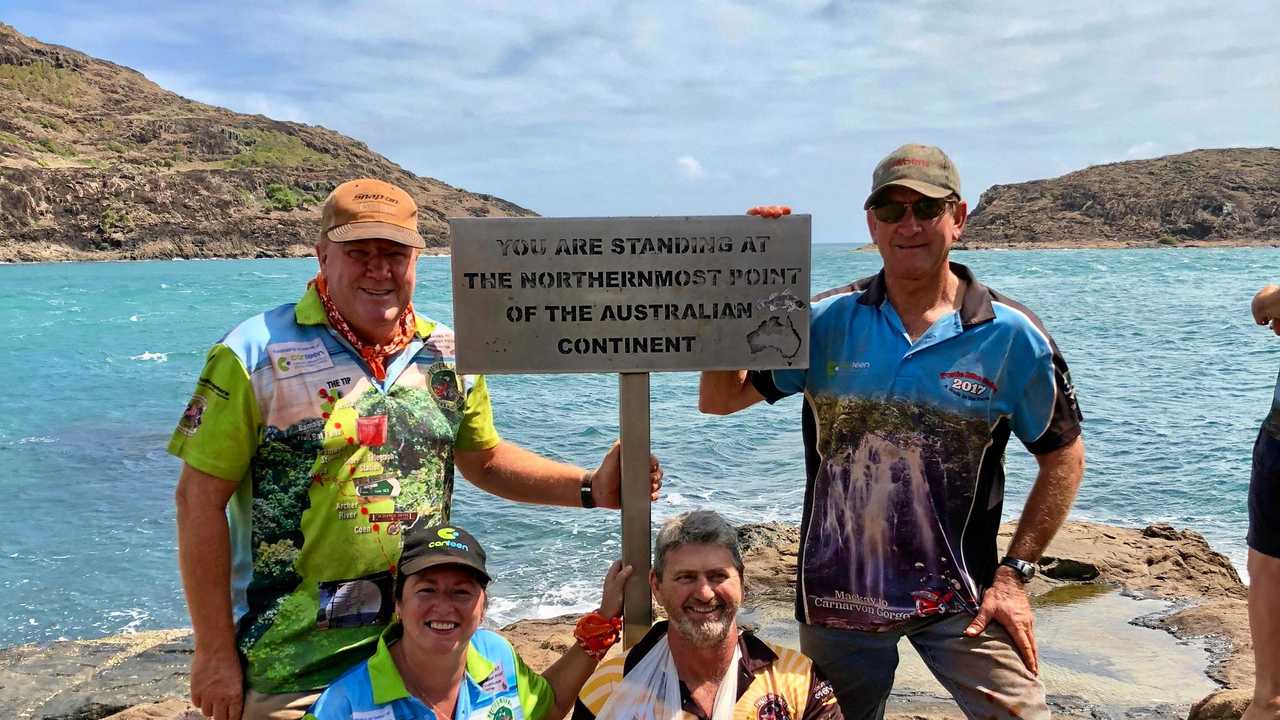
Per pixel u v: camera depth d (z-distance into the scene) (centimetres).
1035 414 338
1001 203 18975
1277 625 331
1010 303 336
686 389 2055
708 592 303
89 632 837
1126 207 16712
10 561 998
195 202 14438
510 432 1598
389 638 306
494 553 997
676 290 346
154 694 658
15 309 4597
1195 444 1433
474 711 312
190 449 293
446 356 333
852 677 354
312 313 301
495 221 338
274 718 301
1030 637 337
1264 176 16512
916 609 338
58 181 13188
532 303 342
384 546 305
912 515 335
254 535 302
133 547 1043
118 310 4562
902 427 333
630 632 358
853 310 344
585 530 1061
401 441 309
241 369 291
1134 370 2177
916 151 324
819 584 350
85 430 1641
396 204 301
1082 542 905
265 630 301
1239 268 7675
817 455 353
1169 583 838
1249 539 339
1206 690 609
